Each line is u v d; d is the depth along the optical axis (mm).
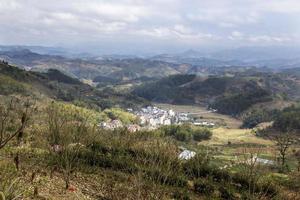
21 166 11984
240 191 18688
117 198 12367
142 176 12703
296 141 70000
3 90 115938
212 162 31141
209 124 160500
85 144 19750
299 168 26781
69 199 11016
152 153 15273
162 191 12000
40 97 126188
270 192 18609
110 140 22172
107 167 17859
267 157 35500
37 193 9836
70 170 13805
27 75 162000
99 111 136750
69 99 154500
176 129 100125
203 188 18672
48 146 15805
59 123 17359
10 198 7977
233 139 113750
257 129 125125
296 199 18688
